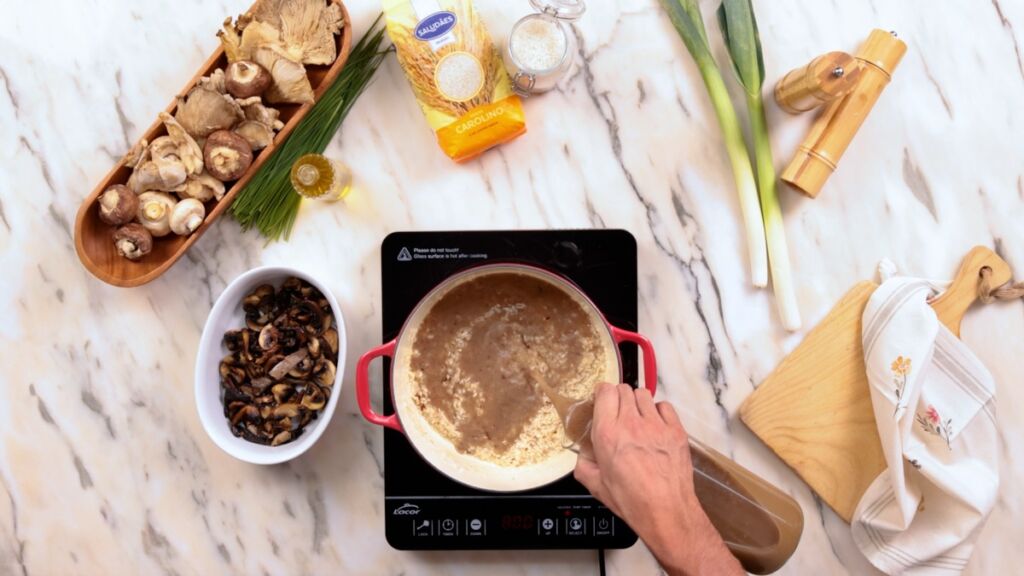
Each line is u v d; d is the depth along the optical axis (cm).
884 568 104
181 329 109
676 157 108
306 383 103
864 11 108
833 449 105
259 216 106
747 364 108
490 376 104
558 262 105
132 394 110
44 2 108
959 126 108
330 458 109
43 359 110
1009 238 108
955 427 103
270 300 104
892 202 108
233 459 109
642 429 82
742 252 108
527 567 108
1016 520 108
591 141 108
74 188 109
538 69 101
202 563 109
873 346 102
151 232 102
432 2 102
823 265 108
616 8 108
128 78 109
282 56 97
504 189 108
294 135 105
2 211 109
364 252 109
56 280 110
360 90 107
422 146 108
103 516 110
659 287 108
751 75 102
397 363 101
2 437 110
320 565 109
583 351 103
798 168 103
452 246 105
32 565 110
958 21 108
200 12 108
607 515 104
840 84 97
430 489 104
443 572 108
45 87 109
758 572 90
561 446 101
